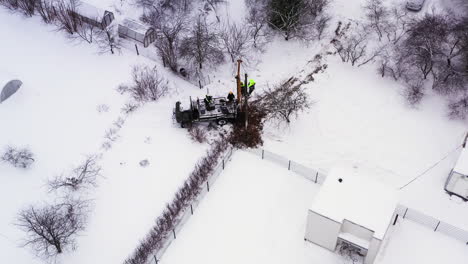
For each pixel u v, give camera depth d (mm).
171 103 45781
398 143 42812
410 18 50938
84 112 43688
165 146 42344
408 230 36812
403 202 38625
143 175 40000
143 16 51844
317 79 48719
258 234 37000
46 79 46000
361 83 47969
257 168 41594
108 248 35438
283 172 41156
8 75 43844
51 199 37156
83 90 45500
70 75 46719
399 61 47469
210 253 35938
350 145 42906
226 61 49969
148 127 43625
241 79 48875
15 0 51719
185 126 43750
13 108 43031
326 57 50656
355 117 45094
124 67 48062
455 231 36531
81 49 49125
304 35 51906
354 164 41562
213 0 53031
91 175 39031
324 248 36094
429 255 35406
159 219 36625
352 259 35125
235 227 37469
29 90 44656
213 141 43188
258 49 51094
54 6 50875
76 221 35688
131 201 38219
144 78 46469
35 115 42844
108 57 48750
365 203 33281
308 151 42688
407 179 40281
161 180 39781
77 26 51375
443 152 41875
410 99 45531
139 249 34656
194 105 43875
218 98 44656
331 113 45531
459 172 37531
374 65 49156
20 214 34906
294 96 46750
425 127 43844
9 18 51312
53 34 50094
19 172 38375
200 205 38969
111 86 46125
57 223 34688
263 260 35500
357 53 49844
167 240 36500
